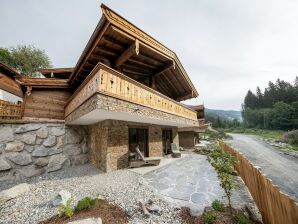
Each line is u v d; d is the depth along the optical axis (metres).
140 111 7.03
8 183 6.59
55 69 11.96
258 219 3.84
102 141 7.81
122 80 6.09
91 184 5.91
